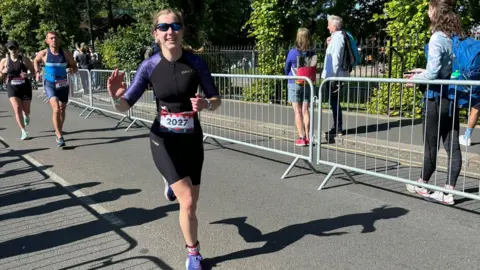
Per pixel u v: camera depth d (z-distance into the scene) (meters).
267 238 3.75
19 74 7.96
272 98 8.89
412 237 3.71
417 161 5.96
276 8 11.88
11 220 4.27
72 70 7.61
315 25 16.80
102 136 8.36
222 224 4.06
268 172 5.75
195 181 3.29
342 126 7.77
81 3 28.78
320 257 3.40
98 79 10.83
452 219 4.07
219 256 3.45
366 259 3.35
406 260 3.32
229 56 14.11
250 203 4.59
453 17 4.15
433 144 4.44
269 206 4.49
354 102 8.79
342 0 20.34
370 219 4.11
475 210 4.28
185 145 3.12
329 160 6.25
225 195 4.84
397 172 5.26
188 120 3.12
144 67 3.13
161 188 5.14
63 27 27.84
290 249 3.54
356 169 4.96
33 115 11.16
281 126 7.59
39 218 4.30
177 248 3.61
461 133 7.02
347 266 3.25
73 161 6.48
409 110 8.59
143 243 3.71
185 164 3.14
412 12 8.92
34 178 5.65
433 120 4.34
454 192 4.16
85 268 3.30
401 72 8.85
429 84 4.27
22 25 27.81
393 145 6.40
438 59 4.12
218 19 20.83
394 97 8.66
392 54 9.09
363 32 21.59
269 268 3.25
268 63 11.89
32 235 3.90
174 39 3.00
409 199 4.63
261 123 7.77
